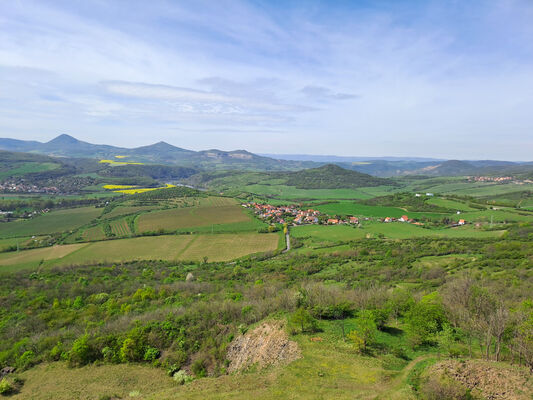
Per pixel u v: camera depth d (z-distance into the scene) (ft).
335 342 108.58
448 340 95.40
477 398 64.39
